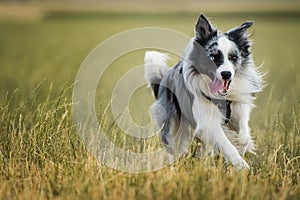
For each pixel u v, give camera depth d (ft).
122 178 25.93
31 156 29.68
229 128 31.53
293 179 28.09
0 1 343.05
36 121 32.86
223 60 29.68
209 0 348.18
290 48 120.26
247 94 31.01
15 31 174.29
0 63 92.53
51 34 160.04
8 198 24.68
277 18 227.81
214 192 23.95
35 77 73.05
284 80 69.46
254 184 26.20
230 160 29.04
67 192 24.97
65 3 350.43
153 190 24.76
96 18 243.19
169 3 335.88
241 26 30.68
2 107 34.19
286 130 33.12
